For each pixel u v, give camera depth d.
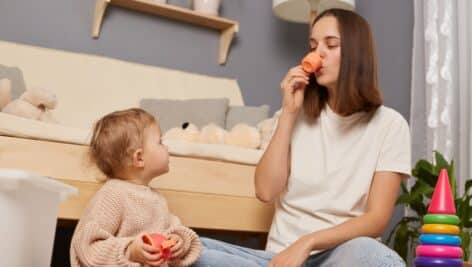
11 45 2.33
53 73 2.35
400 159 1.42
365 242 1.21
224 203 1.83
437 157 2.04
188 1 2.78
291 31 3.02
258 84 2.91
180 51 2.74
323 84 1.47
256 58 2.92
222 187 1.83
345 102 1.43
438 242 1.17
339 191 1.43
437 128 2.36
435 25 2.42
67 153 1.62
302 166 1.49
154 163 1.38
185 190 1.77
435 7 2.43
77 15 2.53
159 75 2.59
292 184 1.48
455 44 2.36
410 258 2.30
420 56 2.52
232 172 1.86
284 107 1.50
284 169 1.47
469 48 2.30
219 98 2.50
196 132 1.98
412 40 2.73
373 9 2.95
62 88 2.33
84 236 1.18
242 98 2.75
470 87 2.26
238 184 1.86
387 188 1.40
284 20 3.00
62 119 2.26
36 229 1.07
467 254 1.90
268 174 1.46
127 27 2.63
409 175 1.42
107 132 1.36
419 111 2.50
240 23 2.90
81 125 2.27
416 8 2.55
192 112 2.42
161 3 2.61
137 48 2.65
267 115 2.53
